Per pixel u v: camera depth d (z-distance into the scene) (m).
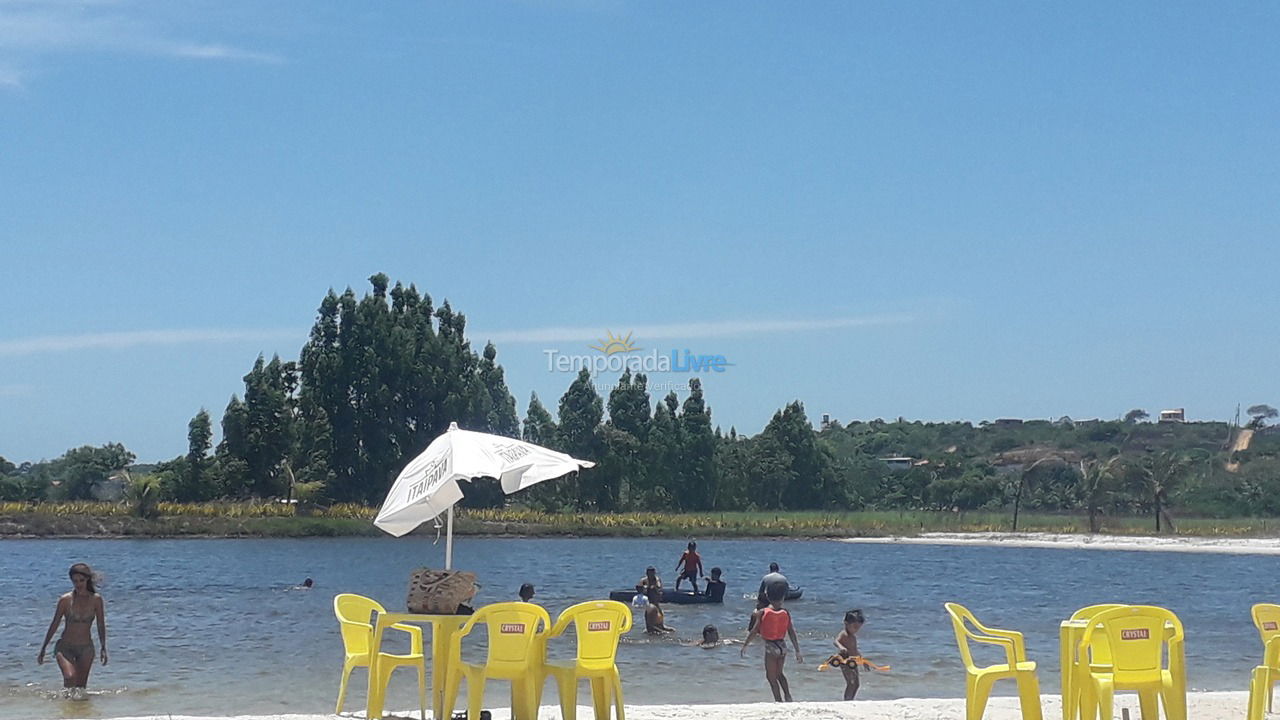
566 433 109.31
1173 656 10.59
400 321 103.94
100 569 51.88
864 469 128.12
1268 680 12.04
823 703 13.24
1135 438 150.00
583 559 64.00
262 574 49.09
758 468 118.25
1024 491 116.62
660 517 93.69
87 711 15.88
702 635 26.00
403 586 42.75
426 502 11.38
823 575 52.53
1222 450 142.00
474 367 107.25
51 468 118.81
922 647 24.59
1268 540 84.19
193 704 16.73
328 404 101.25
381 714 11.98
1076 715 11.11
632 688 18.66
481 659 22.03
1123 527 93.31
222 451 96.31
